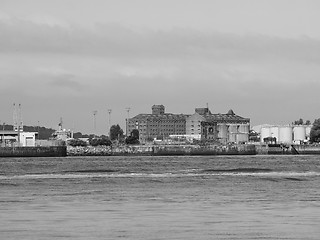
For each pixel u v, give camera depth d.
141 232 92.88
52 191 165.88
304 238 87.38
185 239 87.25
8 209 122.81
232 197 147.38
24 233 92.31
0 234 91.62
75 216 111.00
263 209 121.12
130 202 136.38
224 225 99.19
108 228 96.62
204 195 153.00
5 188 176.25
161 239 87.25
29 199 143.75
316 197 146.50
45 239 87.69
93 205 130.12
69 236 89.94
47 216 111.00
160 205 129.62
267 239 86.81
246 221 103.62
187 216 110.62
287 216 109.69
